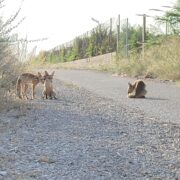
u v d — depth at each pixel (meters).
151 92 22.77
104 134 12.14
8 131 12.10
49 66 49.62
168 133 12.47
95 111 16.12
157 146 10.98
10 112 15.07
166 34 34.16
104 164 9.22
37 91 21.59
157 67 30.48
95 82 28.98
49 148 10.27
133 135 12.13
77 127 12.96
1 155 9.46
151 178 8.48
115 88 25.08
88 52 58.41
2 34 14.24
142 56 34.41
